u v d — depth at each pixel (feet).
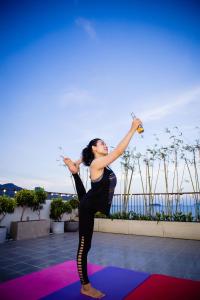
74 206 25.98
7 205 19.06
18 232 19.19
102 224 24.25
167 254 13.69
